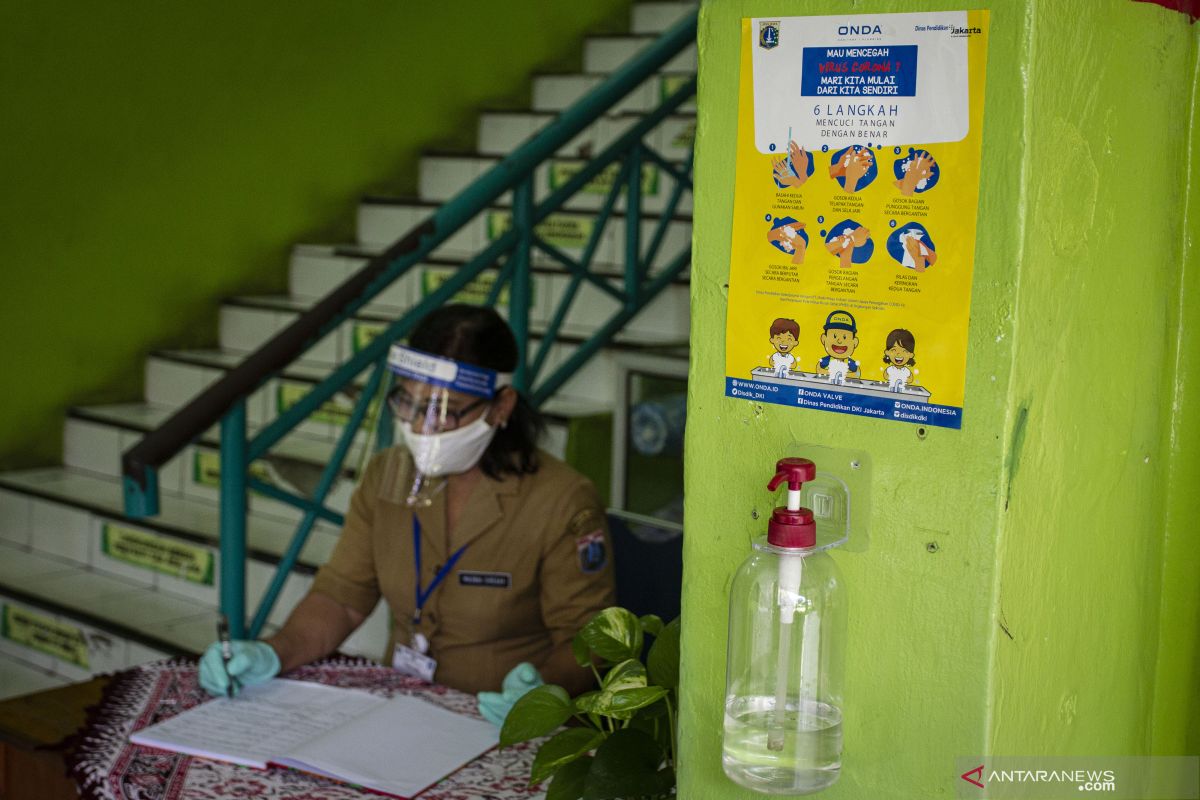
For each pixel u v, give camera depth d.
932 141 0.90
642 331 3.67
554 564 2.06
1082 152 0.94
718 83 1.00
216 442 3.79
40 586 3.55
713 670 1.07
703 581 1.07
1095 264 0.99
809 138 0.96
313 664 2.05
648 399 3.08
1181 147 1.14
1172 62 1.09
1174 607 1.22
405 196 4.84
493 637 2.08
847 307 0.95
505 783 1.57
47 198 3.90
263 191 4.42
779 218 0.98
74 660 3.38
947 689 0.94
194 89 4.18
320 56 4.48
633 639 1.27
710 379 1.04
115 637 3.26
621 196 4.19
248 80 4.31
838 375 0.97
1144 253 1.08
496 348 2.01
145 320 4.20
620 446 3.12
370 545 2.19
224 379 2.37
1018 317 0.88
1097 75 0.95
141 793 1.53
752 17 0.97
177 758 1.64
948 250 0.90
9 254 3.85
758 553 0.97
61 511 3.78
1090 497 1.04
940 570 0.93
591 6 5.37
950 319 0.90
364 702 1.85
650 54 3.11
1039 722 1.00
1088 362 1.00
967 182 0.89
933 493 0.93
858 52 0.92
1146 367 1.12
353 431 2.63
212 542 3.42
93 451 4.02
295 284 4.52
